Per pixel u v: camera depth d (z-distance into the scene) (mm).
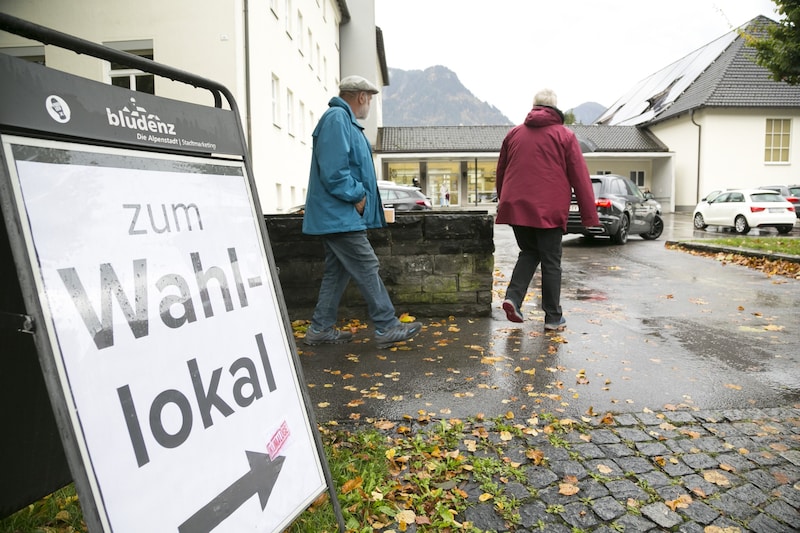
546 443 2957
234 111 2062
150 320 1558
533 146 5062
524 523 2285
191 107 1855
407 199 16250
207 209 1854
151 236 1623
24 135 1352
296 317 5578
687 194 35594
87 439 1313
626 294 7262
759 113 33562
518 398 3580
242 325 1866
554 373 4062
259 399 1846
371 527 2225
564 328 5367
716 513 2350
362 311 5594
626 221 14281
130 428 1422
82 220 1439
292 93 20234
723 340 4957
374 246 5645
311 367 4223
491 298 5758
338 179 4141
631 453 2852
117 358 1438
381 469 2641
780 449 2891
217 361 1732
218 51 13305
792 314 5965
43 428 1854
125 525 1350
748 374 4047
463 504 2410
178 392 1578
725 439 3006
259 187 14797
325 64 29609
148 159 1682
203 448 1605
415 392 3693
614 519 2312
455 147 36969
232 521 1630
